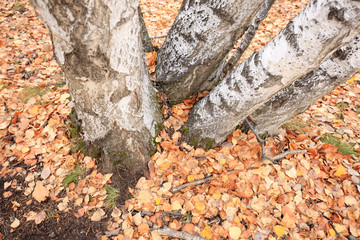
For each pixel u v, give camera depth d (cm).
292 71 138
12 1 452
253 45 396
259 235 181
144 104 196
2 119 245
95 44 121
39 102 265
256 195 199
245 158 214
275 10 489
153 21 429
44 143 223
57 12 106
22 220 183
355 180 212
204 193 197
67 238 177
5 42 356
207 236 177
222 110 188
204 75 223
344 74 165
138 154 198
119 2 118
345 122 279
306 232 183
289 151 222
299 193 202
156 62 245
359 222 189
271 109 198
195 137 217
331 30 112
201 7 178
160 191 192
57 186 197
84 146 207
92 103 163
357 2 100
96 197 191
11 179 204
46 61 332
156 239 172
